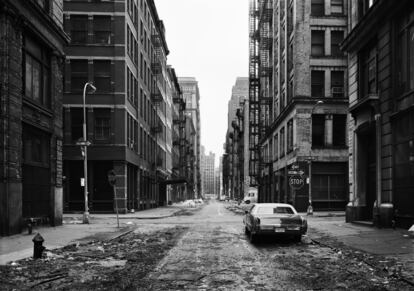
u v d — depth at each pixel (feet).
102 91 138.51
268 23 211.41
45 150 76.69
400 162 63.10
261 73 211.82
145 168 184.34
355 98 82.69
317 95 142.61
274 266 35.96
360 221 78.18
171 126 310.86
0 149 59.62
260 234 52.34
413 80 60.80
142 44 179.42
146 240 57.36
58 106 81.61
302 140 138.82
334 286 28.12
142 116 177.58
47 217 77.05
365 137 80.89
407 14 62.75
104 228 76.79
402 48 64.28
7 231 59.62
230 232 69.77
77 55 138.31
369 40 75.20
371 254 41.16
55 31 78.18
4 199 59.62
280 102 174.60
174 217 120.47
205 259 40.14
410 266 34.27
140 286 28.40
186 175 403.54
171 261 38.96
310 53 142.31
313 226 76.33
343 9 144.66
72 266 36.14
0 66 60.03
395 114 63.46
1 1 59.31
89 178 137.59
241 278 31.01
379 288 27.32
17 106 63.00
